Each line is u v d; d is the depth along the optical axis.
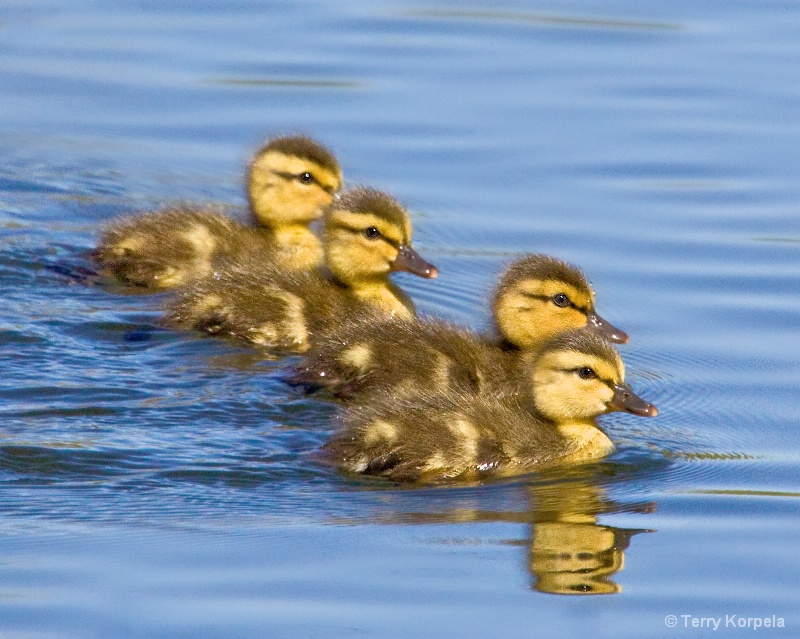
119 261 17.14
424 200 20.09
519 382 14.43
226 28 25.66
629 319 16.98
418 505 12.18
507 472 13.00
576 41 25.19
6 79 23.48
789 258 18.45
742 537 11.84
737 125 22.05
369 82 23.56
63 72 23.77
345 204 16.86
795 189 20.22
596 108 22.61
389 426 12.84
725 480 13.06
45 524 11.51
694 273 18.08
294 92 23.25
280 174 18.56
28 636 10.03
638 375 15.59
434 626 10.32
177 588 10.66
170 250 17.11
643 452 13.68
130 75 23.72
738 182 20.47
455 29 25.70
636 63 24.23
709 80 23.53
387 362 14.37
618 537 11.80
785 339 16.41
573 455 13.40
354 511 12.00
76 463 12.41
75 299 16.25
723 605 10.77
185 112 22.67
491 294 15.77
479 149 21.45
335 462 12.71
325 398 14.02
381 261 16.80
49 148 21.48
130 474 12.34
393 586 10.78
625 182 20.56
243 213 19.52
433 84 23.48
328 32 25.50
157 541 11.32
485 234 19.20
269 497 12.11
